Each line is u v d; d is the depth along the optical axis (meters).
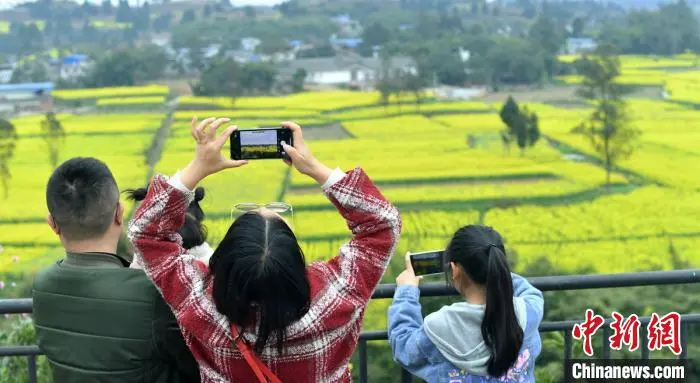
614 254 35.66
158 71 123.31
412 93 97.25
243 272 2.19
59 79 120.56
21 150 72.19
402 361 2.86
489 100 101.38
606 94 95.00
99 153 71.50
